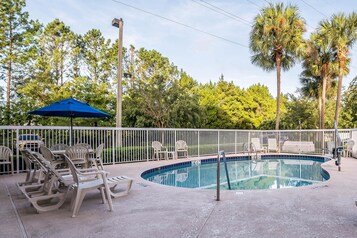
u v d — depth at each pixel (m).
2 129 7.47
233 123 24.69
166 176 9.72
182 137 12.09
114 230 3.24
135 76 23.34
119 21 12.00
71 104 6.20
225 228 3.29
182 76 26.00
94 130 9.34
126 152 10.15
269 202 4.48
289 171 10.70
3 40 16.22
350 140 11.08
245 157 13.64
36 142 7.62
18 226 3.38
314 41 18.67
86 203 4.43
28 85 16.73
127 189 5.05
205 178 9.35
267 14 16.48
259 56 17.59
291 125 24.39
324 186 5.71
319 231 3.17
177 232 3.16
